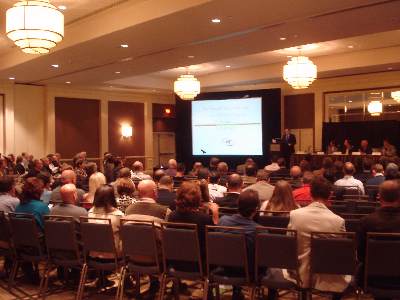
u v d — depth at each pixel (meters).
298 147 14.98
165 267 3.91
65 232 4.31
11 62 10.74
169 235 3.82
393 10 6.46
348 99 13.80
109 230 4.11
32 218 4.50
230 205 5.23
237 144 15.57
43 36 5.79
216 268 3.85
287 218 4.14
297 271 3.43
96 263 4.27
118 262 4.23
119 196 5.44
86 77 12.76
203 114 16.11
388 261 3.16
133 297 4.54
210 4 6.07
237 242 3.57
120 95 16.67
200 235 3.83
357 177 8.30
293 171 7.29
